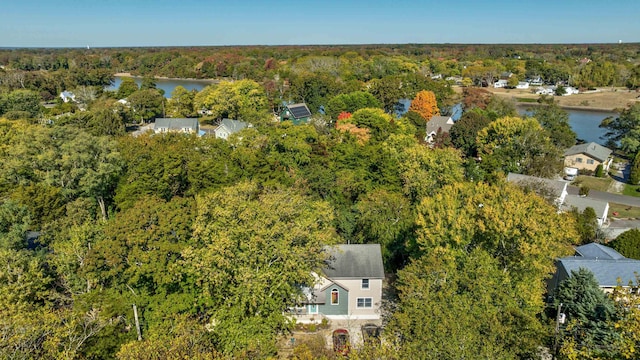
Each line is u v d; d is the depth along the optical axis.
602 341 25.28
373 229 39.44
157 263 27.58
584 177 67.06
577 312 27.45
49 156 42.09
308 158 51.28
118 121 74.19
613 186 63.06
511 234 27.62
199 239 28.73
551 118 80.75
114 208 46.88
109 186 45.78
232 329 26.70
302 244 29.19
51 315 23.17
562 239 29.59
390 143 54.19
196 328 25.20
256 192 40.41
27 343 21.86
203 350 23.67
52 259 32.59
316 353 26.83
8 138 54.84
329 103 91.25
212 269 26.48
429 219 30.84
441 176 46.66
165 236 28.72
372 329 31.78
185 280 29.12
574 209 46.06
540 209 28.98
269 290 28.33
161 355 21.58
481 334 21.36
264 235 27.11
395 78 110.38
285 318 28.84
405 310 23.97
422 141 74.19
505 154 61.88
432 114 91.00
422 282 25.58
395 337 22.78
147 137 53.94
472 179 52.00
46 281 30.28
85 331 24.23
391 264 39.31
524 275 28.05
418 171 47.00
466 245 29.64
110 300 27.81
